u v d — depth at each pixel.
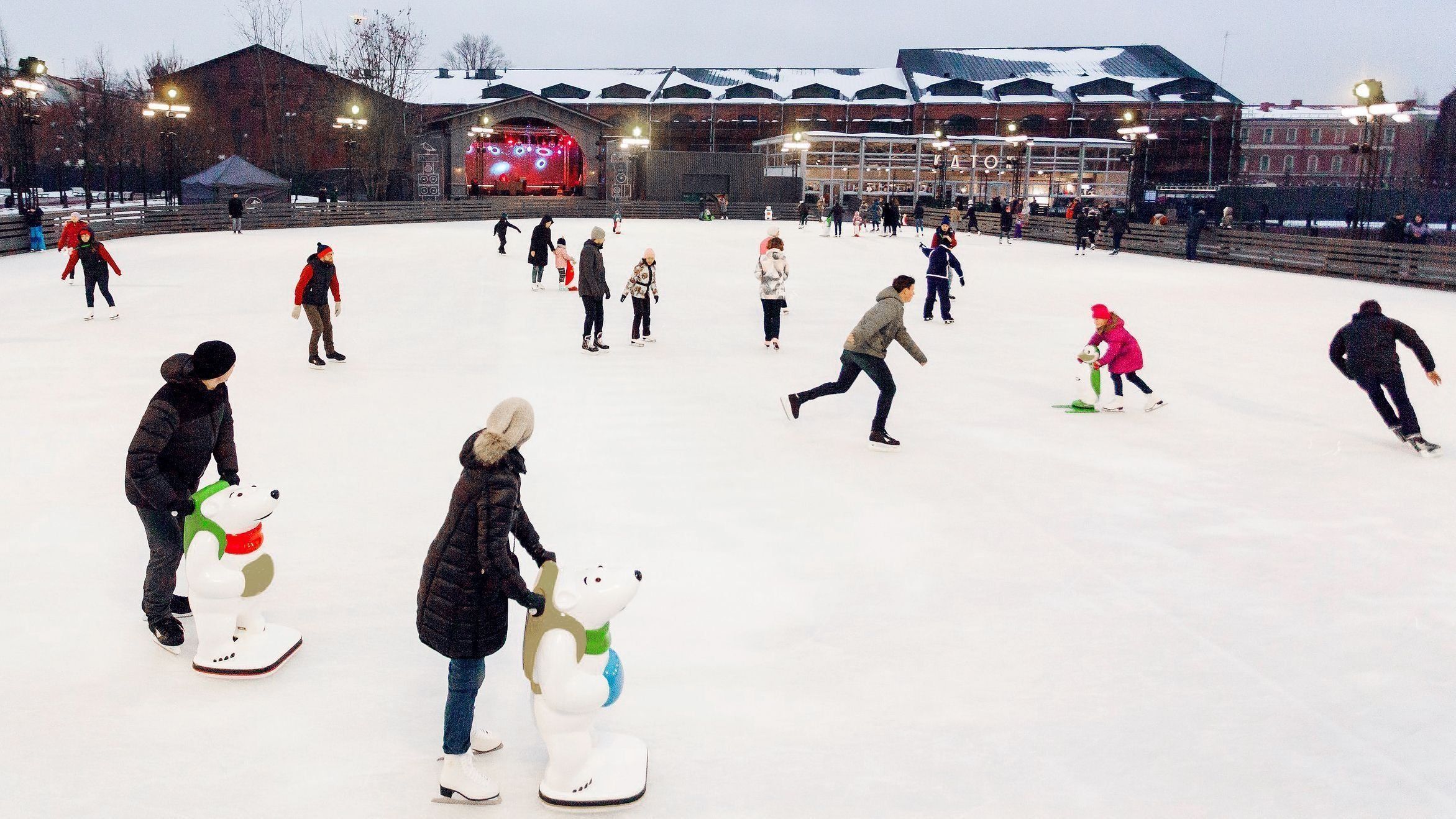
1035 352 14.05
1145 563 6.16
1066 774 3.93
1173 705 4.46
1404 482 7.97
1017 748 4.10
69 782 3.76
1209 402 10.91
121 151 59.66
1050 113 72.81
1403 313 18.62
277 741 4.07
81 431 8.80
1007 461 8.46
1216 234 31.03
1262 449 8.96
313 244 32.25
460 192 61.88
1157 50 78.81
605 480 7.70
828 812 3.67
